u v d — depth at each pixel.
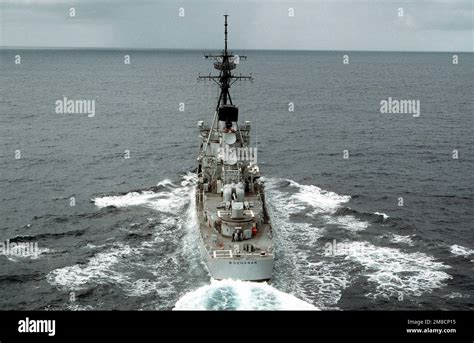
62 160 115.06
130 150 126.56
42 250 67.12
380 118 175.12
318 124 163.62
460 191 93.19
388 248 68.06
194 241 67.56
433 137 140.88
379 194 91.38
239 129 82.00
